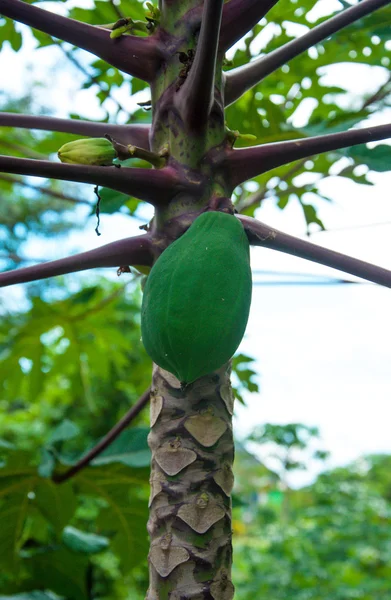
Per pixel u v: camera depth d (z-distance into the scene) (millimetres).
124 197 1780
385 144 1634
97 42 1333
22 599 2291
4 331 3178
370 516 9336
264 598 7129
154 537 1169
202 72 1170
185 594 1121
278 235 1253
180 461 1165
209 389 1190
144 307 1081
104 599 4172
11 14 1312
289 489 11953
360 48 2475
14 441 5906
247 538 12008
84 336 3330
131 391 5930
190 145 1254
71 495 2113
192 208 1252
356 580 7223
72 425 2100
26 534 2498
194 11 1317
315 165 2570
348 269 1275
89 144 1326
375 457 14211
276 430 11312
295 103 2668
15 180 2805
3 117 1592
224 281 1043
